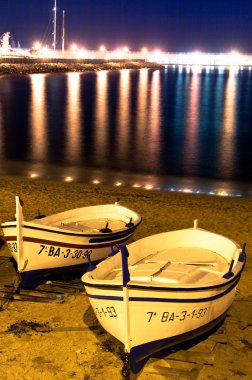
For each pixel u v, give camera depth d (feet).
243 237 40.47
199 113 151.84
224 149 94.84
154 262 26.94
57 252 29.45
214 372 21.76
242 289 30.32
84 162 80.48
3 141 100.53
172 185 65.10
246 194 60.59
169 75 419.95
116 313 21.08
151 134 111.65
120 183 65.26
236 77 399.44
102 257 32.12
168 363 22.38
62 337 24.45
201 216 46.39
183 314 21.59
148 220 44.83
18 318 26.37
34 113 147.13
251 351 23.48
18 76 349.82
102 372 21.67
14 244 29.14
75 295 29.14
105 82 298.15
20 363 22.29
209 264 26.53
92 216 35.99
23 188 56.85
